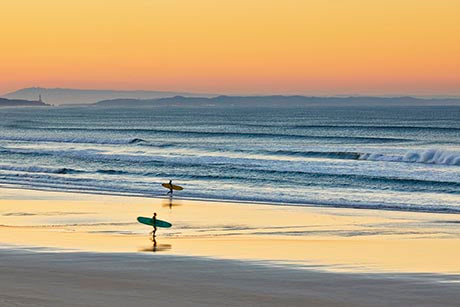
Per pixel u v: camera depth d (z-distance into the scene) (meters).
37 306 17.88
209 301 18.73
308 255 25.94
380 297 19.28
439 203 45.59
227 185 55.59
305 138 124.25
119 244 28.88
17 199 46.06
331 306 18.42
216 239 30.67
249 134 134.50
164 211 40.56
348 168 67.25
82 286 20.14
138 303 18.42
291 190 52.38
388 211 41.16
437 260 25.05
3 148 101.62
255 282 20.92
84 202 44.56
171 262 23.92
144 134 147.25
